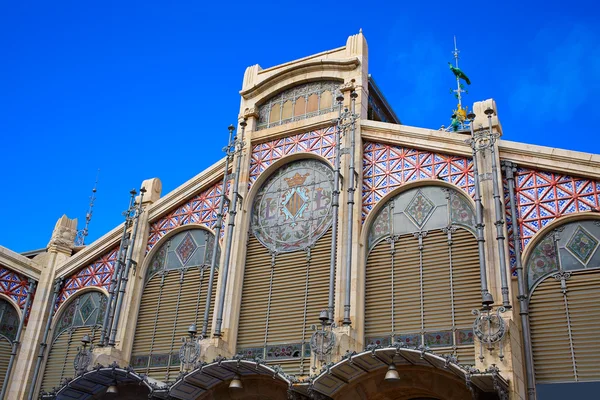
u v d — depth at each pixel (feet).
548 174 68.64
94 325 88.63
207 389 72.38
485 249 66.18
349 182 76.28
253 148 88.22
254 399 72.08
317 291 74.23
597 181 65.92
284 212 81.66
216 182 89.04
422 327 67.21
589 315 61.26
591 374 59.06
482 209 68.54
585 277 62.85
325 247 76.28
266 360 73.10
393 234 73.77
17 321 93.04
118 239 92.58
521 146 69.82
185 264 86.07
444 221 71.56
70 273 94.94
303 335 72.43
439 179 73.46
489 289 64.54
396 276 71.36
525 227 67.26
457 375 57.06
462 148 73.36
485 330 57.72
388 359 60.03
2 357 90.12
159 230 90.48
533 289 64.54
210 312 79.66
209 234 86.28
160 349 81.51
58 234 98.53
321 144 82.69
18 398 86.12
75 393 76.59
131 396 77.41
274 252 79.61
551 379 60.34
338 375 62.54
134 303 85.92
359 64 84.84
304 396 63.77
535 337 62.54
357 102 82.38
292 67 89.30
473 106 75.46
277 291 76.95
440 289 68.28
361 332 69.15
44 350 90.22
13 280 94.43
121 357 81.56
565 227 65.92
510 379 54.90
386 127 79.00
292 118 87.71
